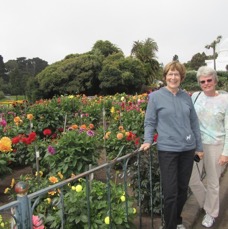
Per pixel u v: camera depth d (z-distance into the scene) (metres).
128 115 8.17
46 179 4.29
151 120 3.34
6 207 1.83
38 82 34.34
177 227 3.66
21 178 4.35
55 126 9.60
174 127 3.26
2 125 7.37
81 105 12.82
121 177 4.66
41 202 3.15
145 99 12.45
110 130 7.50
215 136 3.85
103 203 3.04
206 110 3.87
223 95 3.92
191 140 3.32
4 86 53.22
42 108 9.67
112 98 15.73
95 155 5.30
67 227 2.88
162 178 3.31
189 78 33.62
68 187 3.42
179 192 3.49
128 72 33.19
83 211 2.91
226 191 5.27
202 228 4.04
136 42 42.50
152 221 3.72
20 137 6.14
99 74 33.31
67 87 32.97
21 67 76.44
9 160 5.40
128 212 3.07
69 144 4.86
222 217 4.32
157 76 40.53
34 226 2.31
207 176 4.00
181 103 3.32
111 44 41.81
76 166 4.82
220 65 68.38
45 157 5.01
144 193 4.06
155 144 3.63
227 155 3.78
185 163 3.37
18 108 12.07
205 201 4.08
